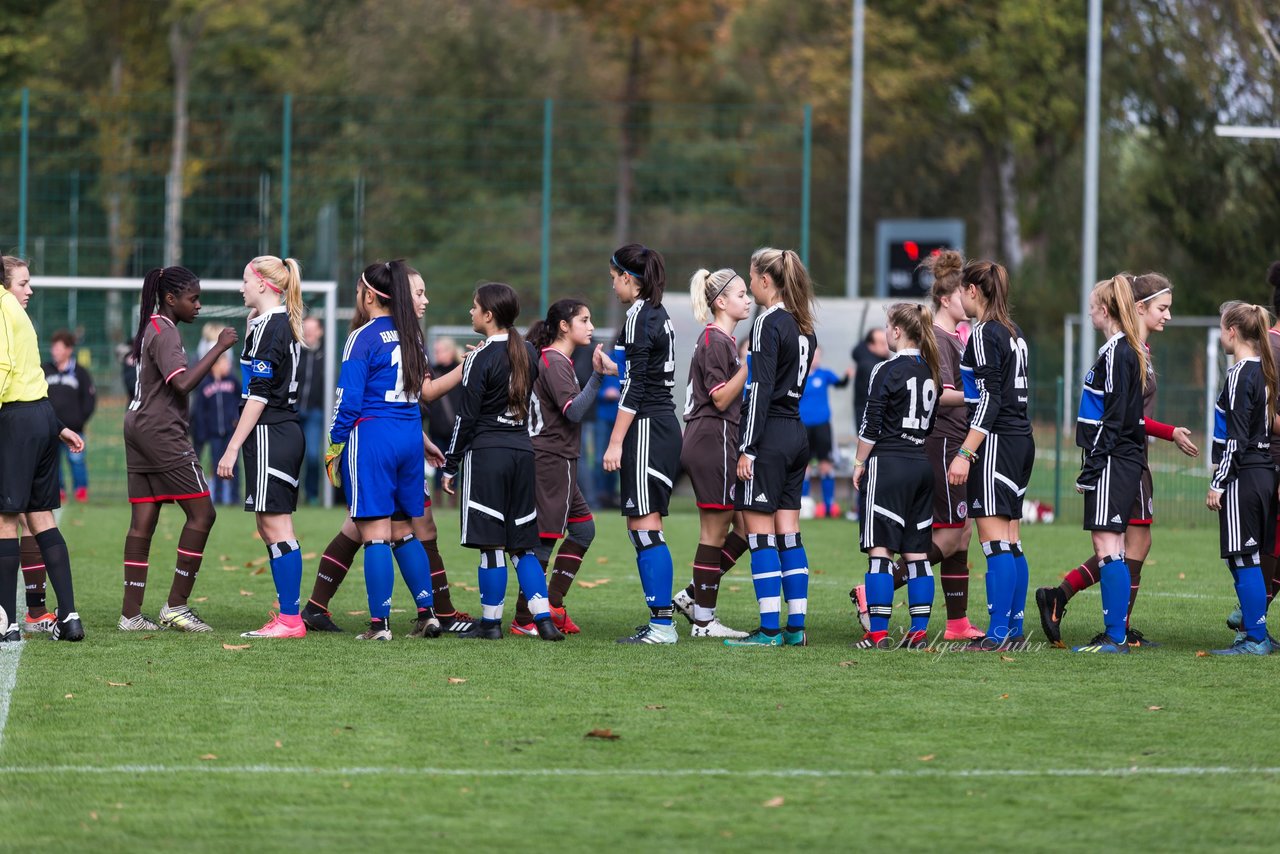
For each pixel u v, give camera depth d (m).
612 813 18.80
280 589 31.47
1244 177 132.12
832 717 24.00
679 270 92.06
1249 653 30.25
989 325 30.31
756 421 29.89
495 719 23.67
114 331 79.75
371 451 30.30
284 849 17.34
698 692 25.89
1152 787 20.06
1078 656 29.94
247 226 80.62
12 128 80.25
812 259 150.88
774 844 17.64
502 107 110.62
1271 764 21.27
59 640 30.42
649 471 30.75
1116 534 30.52
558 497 32.97
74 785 19.84
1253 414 30.16
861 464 31.62
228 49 157.88
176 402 31.84
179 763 20.94
